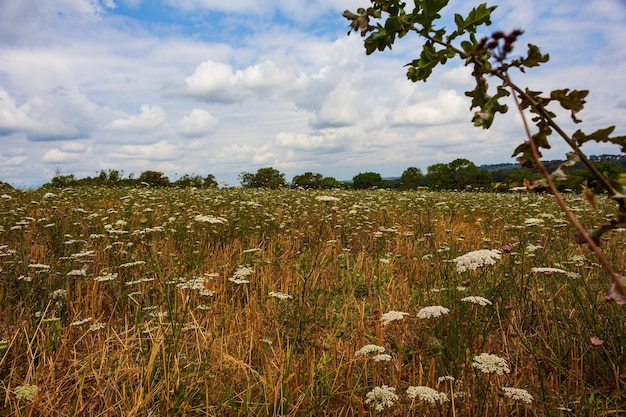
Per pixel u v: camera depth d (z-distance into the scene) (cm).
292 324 423
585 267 476
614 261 486
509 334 338
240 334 368
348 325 431
